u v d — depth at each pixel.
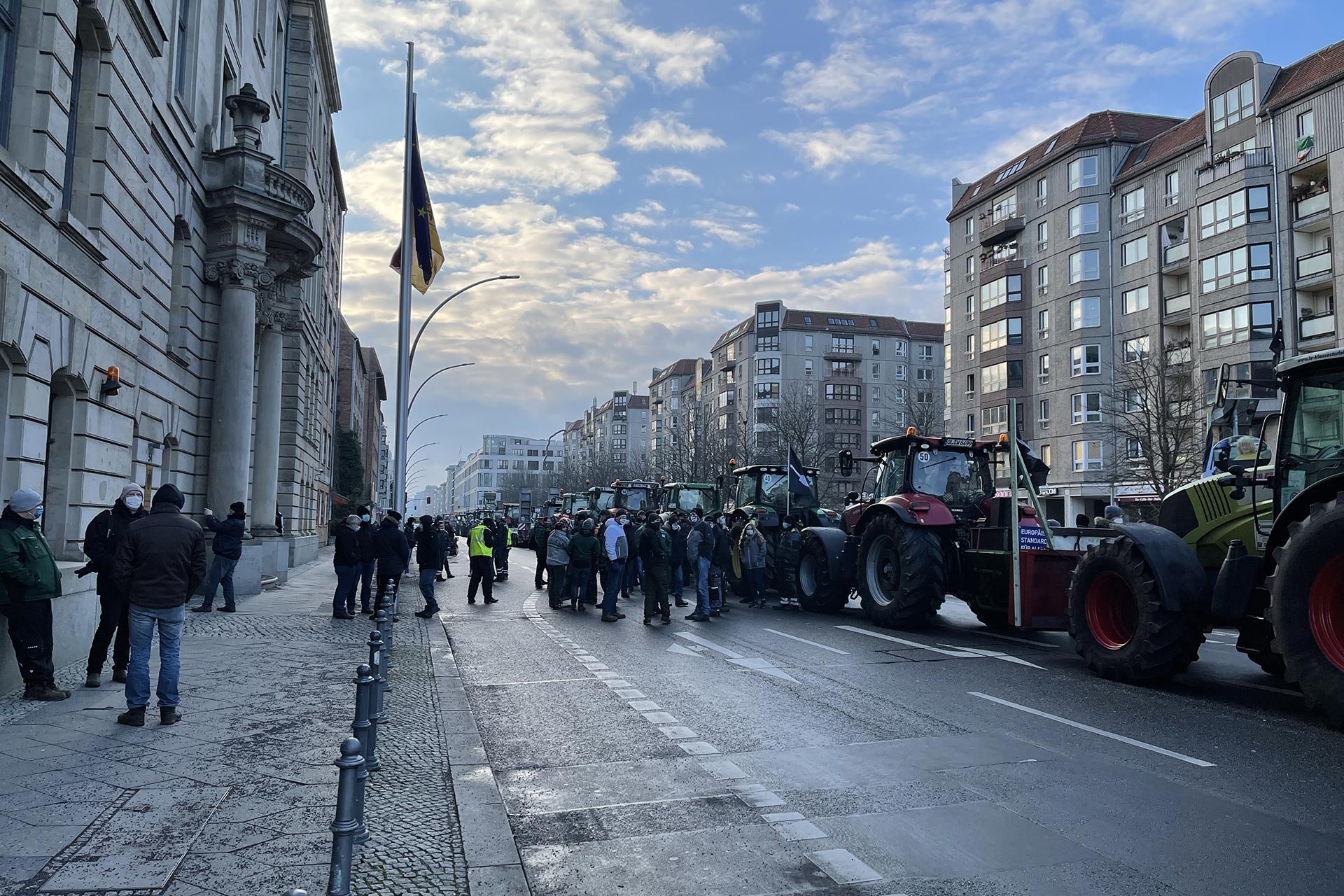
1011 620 11.21
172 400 15.63
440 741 6.91
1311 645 7.07
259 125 19.20
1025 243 47.78
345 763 3.38
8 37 9.24
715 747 6.93
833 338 84.38
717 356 93.56
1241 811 5.37
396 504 23.33
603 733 7.38
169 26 14.41
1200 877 4.41
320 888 4.07
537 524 22.28
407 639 12.64
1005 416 47.50
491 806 5.36
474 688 9.29
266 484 21.20
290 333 26.80
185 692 8.37
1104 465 41.62
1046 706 8.25
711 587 16.09
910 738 7.13
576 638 13.13
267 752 6.32
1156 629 8.74
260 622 13.94
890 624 13.66
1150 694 8.78
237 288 18.16
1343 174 31.77
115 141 11.37
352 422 62.78
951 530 13.62
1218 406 10.04
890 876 4.47
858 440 82.75
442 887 4.18
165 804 5.19
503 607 17.80
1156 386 31.47
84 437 10.70
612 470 90.75
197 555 7.27
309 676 9.38
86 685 8.54
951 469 14.48
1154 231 40.00
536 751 6.82
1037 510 11.50
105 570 8.55
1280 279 33.91
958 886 4.34
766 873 4.52
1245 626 8.15
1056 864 4.60
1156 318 39.62
